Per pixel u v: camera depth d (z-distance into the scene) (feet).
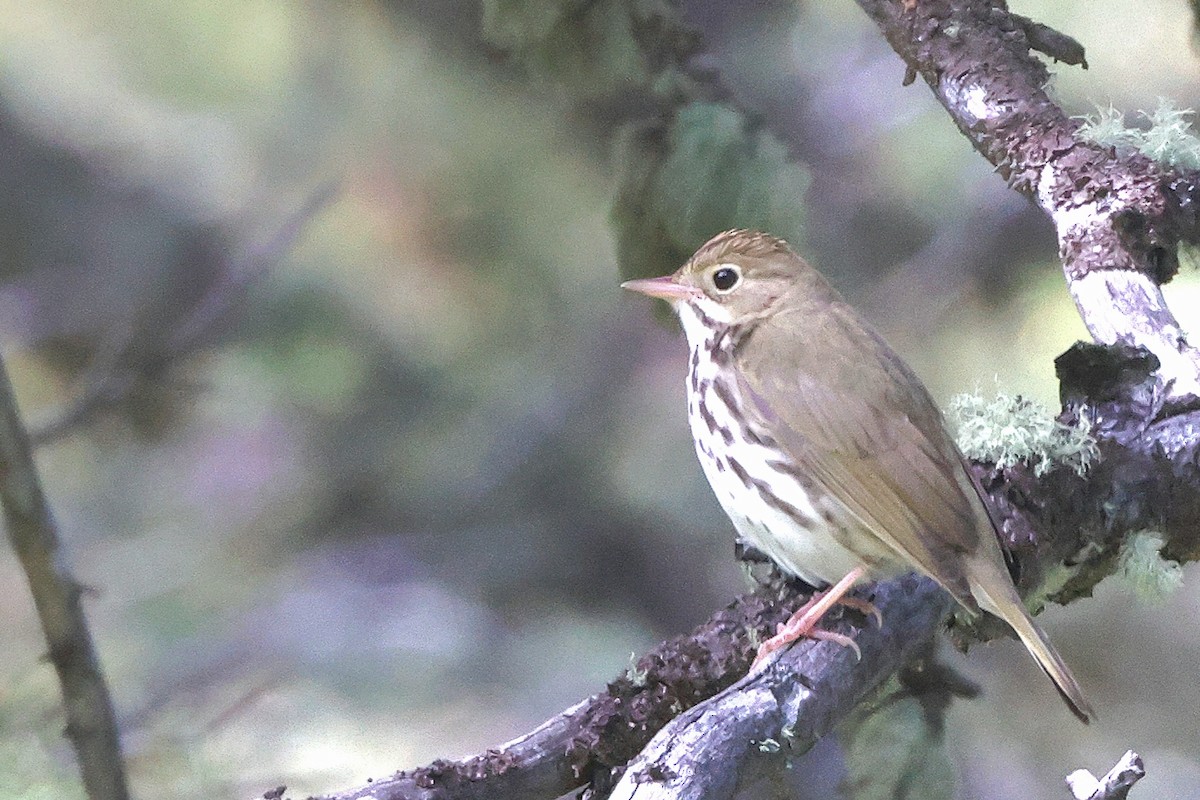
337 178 38.86
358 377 45.70
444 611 45.80
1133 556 23.36
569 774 20.38
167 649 43.60
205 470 48.70
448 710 43.60
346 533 47.93
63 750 23.16
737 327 25.80
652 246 26.76
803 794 28.02
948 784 23.82
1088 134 26.05
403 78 41.65
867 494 23.58
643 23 25.84
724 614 22.18
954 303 41.19
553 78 26.27
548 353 46.24
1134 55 39.09
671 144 26.00
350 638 44.70
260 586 46.85
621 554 46.85
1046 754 42.39
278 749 36.96
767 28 42.01
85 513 47.83
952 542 22.41
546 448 46.65
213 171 46.96
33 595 16.80
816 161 41.65
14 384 47.65
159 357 32.60
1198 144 25.86
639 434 46.47
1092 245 25.11
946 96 27.35
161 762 26.89
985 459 23.77
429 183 42.70
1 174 47.70
